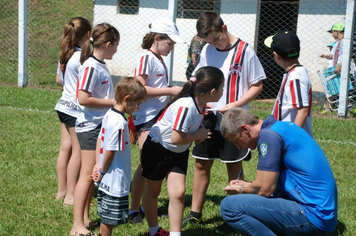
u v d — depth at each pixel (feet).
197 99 10.82
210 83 10.66
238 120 10.18
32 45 43.14
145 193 11.78
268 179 9.89
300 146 9.92
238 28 34.35
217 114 12.89
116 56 38.01
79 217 12.09
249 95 13.01
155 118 13.42
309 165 9.85
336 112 29.68
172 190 11.18
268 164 9.84
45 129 23.06
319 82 33.06
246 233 10.33
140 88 10.66
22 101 29.12
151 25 13.66
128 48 37.58
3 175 16.33
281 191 10.52
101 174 10.83
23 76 34.71
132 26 37.24
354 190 15.66
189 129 11.01
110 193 10.72
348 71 28.22
